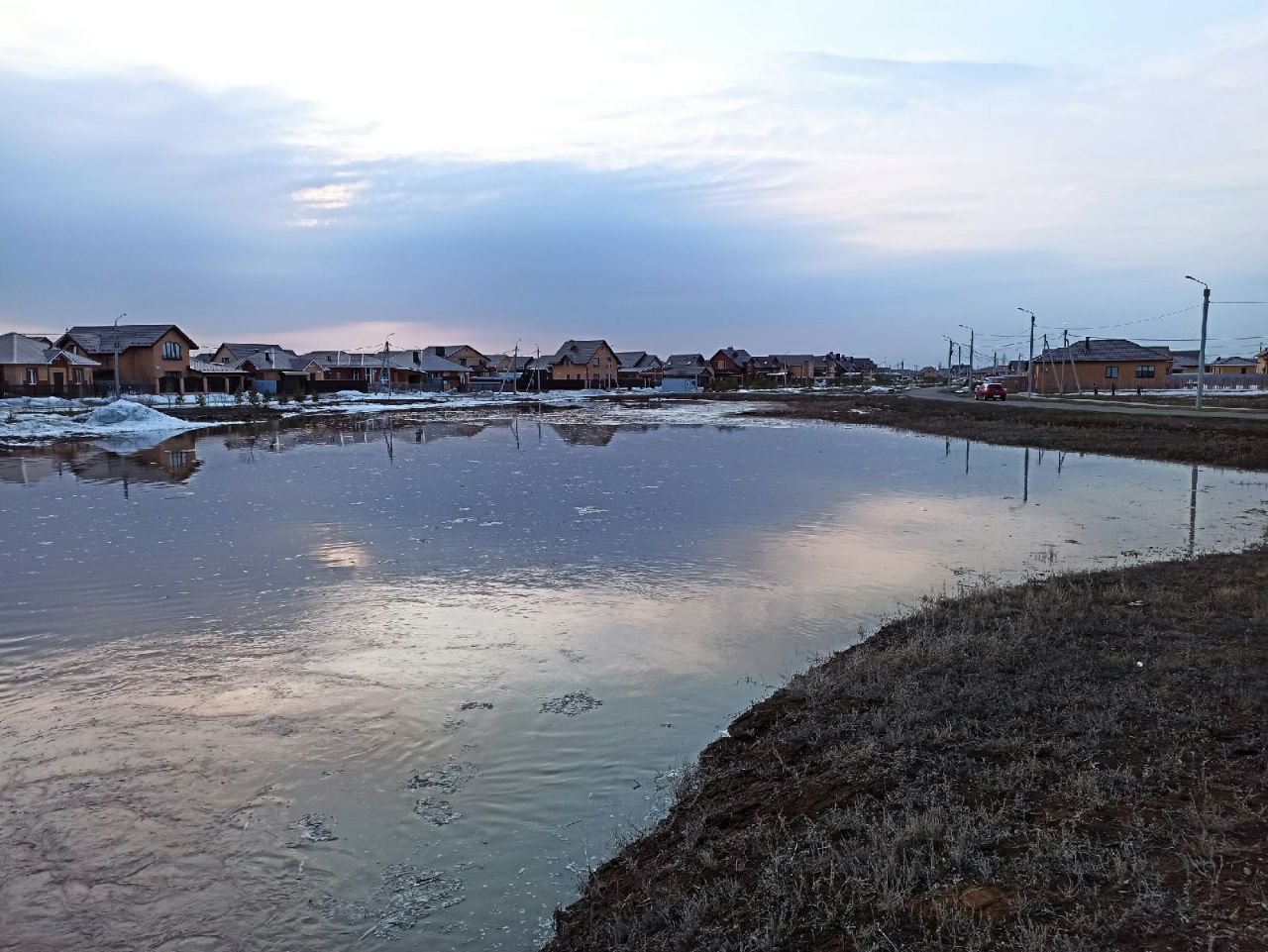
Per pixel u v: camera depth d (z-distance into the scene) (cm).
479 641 958
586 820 580
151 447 3388
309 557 1380
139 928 475
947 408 5334
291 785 635
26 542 1503
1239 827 441
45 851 551
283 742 705
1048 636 838
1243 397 5969
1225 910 365
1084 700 651
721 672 858
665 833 547
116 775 652
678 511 1794
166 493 2084
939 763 563
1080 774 519
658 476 2403
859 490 2092
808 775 584
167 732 726
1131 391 7962
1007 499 1944
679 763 662
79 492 2106
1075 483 2198
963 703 664
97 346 6869
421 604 1104
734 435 3988
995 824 468
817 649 921
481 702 784
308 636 980
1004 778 529
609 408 6925
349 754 684
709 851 499
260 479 2342
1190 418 3581
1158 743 567
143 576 1262
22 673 869
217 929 474
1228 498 1927
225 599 1133
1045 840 443
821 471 2508
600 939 436
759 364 15475
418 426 4731
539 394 9694
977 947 358
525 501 1931
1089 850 430
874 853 447
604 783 632
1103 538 1487
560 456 3005
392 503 1911
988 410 4828
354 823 581
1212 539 1452
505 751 686
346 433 4191
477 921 475
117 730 730
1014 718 623
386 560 1354
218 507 1872
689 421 5116
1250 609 909
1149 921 364
